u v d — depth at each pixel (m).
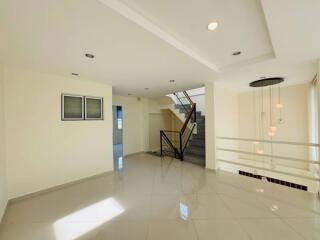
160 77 3.61
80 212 2.42
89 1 1.30
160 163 5.18
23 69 2.89
